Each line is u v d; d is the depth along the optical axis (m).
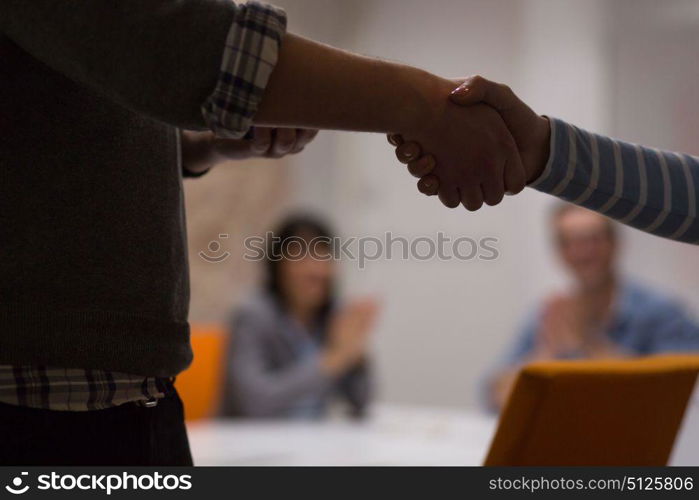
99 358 0.65
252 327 2.67
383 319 4.57
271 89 0.61
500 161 0.71
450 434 2.16
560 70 4.15
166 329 0.71
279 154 0.90
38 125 0.65
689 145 3.89
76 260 0.65
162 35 0.58
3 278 0.63
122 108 0.68
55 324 0.64
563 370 1.07
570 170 0.77
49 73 0.65
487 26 4.42
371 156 4.65
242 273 4.15
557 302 2.80
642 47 4.02
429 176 0.71
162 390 0.74
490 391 2.75
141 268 0.69
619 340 2.73
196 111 0.60
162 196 0.72
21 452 0.64
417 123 0.68
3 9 0.60
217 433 2.22
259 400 2.56
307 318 2.71
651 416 1.21
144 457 0.70
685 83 3.90
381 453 1.87
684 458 1.60
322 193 4.70
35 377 0.63
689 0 3.88
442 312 4.43
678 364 1.22
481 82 0.70
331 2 4.76
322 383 2.59
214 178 4.05
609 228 2.74
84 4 0.59
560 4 4.14
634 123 4.04
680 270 3.81
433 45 4.58
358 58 0.65
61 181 0.65
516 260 4.23
